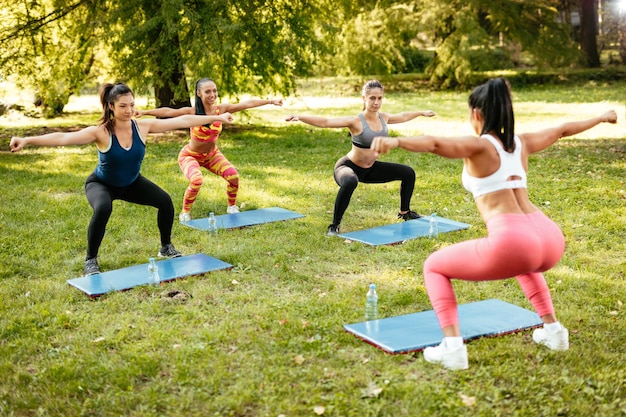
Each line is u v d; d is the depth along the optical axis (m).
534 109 19.64
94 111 21.23
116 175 5.93
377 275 5.87
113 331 4.68
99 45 16.20
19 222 7.88
